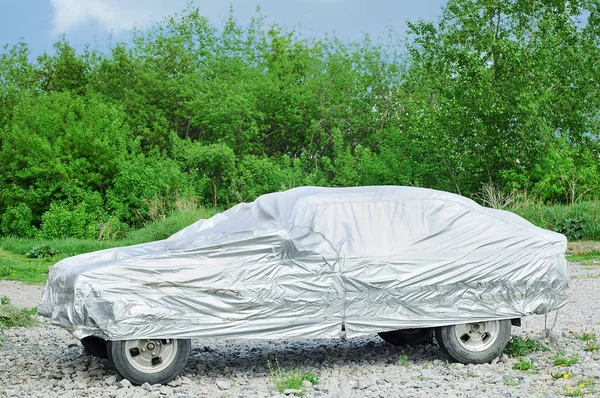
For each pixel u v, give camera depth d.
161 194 30.64
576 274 15.84
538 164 28.02
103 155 31.73
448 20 33.44
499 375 6.60
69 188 30.69
